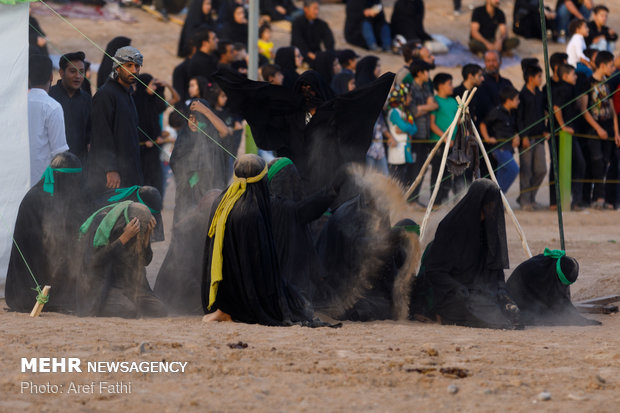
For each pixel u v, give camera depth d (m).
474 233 29.05
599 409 18.14
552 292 29.97
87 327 25.36
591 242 48.53
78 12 89.12
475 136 31.83
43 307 29.59
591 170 60.94
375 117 32.94
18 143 31.69
